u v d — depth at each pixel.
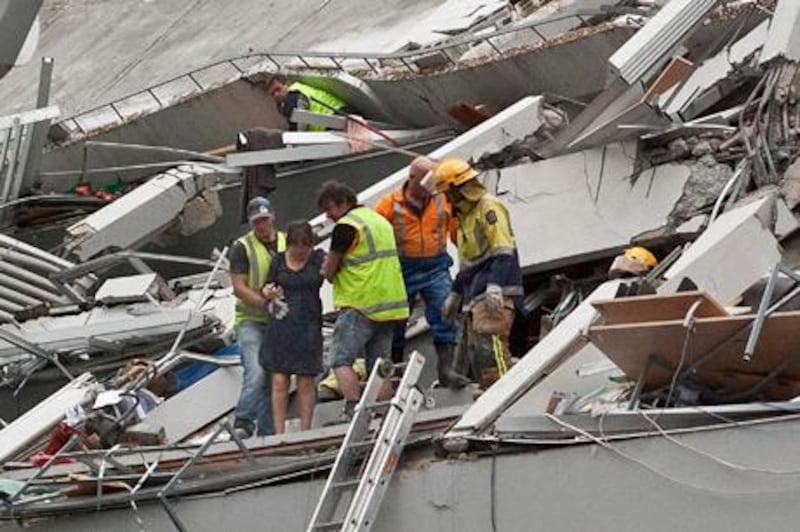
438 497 41.78
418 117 73.12
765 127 54.34
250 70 79.69
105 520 45.75
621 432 39.84
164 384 56.25
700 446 38.66
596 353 43.44
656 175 55.94
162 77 92.81
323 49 86.19
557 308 55.41
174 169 72.25
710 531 38.34
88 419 50.47
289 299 48.34
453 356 49.59
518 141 59.34
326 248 59.81
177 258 64.12
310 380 48.69
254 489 44.28
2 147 73.38
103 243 69.19
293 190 70.12
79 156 79.81
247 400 49.78
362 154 70.06
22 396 60.62
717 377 40.28
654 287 47.00
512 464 41.03
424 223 49.97
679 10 56.91
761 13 62.19
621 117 56.19
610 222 56.19
